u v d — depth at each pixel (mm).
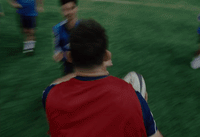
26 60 3111
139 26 5027
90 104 720
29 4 2951
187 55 3748
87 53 707
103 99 718
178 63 3459
